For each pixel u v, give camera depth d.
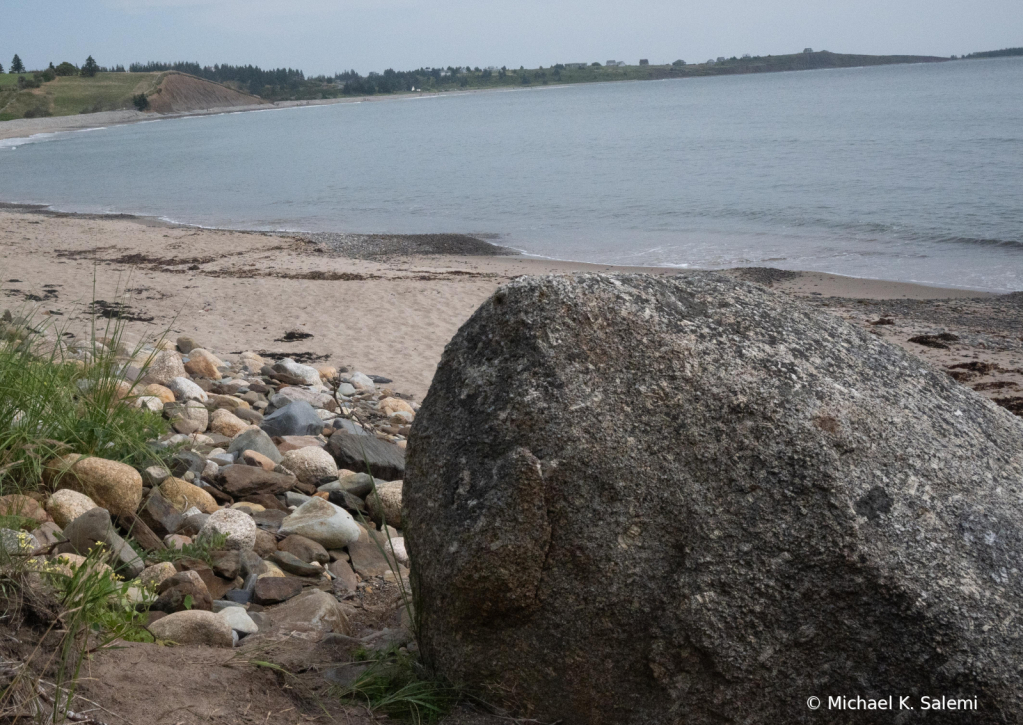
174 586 3.43
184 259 19.27
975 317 14.59
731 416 2.38
